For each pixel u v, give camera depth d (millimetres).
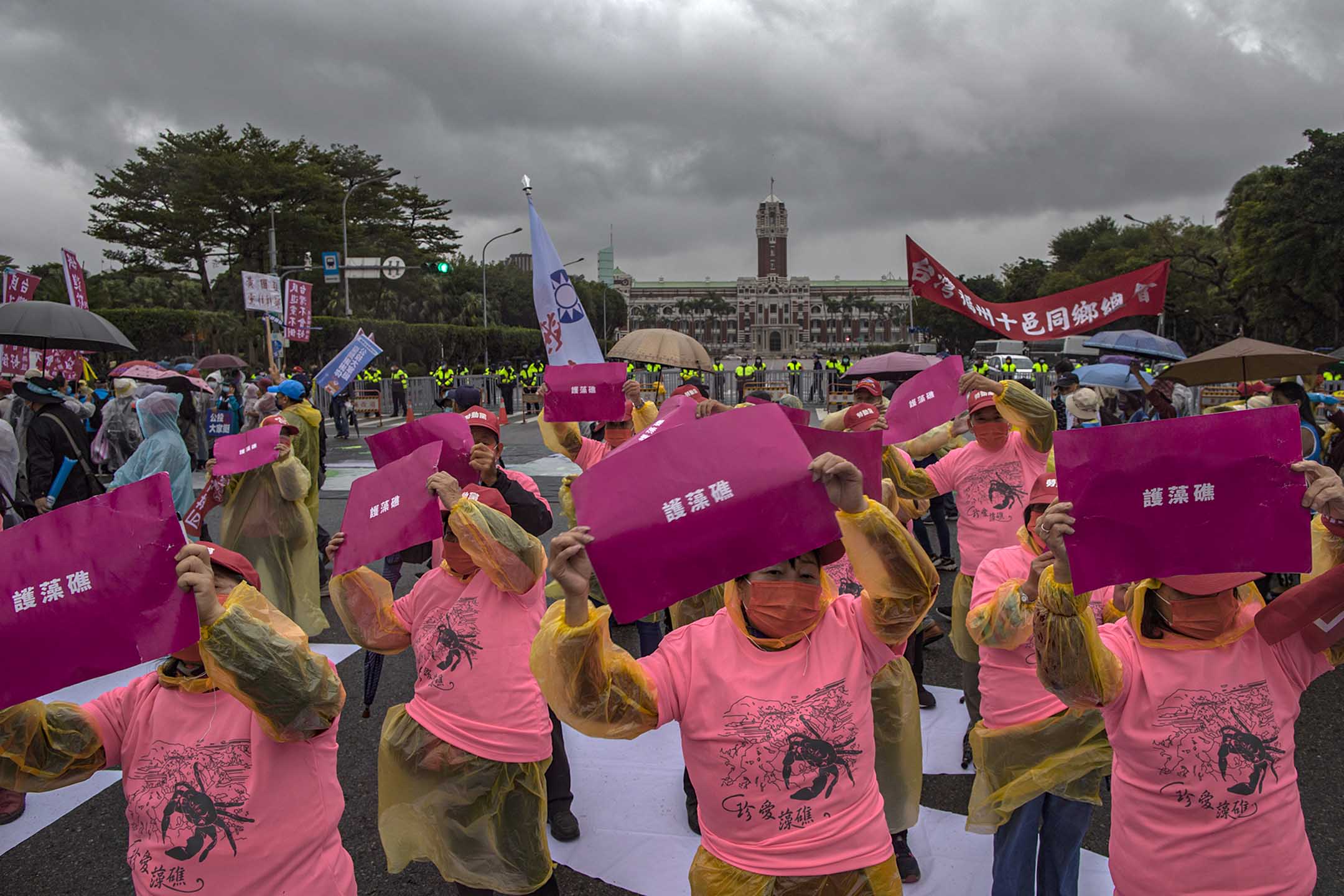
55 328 7805
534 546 2990
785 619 2227
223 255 47750
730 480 2098
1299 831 2238
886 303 135500
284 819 2219
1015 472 4535
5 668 1956
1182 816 2230
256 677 2035
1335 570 2133
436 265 26938
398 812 3055
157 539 2012
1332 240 34031
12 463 7340
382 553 3061
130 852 2250
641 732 2201
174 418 7105
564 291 7078
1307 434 7121
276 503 6137
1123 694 2301
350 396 24203
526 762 3012
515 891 3041
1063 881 3080
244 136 48031
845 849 2146
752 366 28281
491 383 29469
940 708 5230
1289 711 2270
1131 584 2400
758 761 2152
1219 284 42781
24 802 4324
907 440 5254
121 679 5992
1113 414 11883
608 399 5809
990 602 2969
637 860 3785
